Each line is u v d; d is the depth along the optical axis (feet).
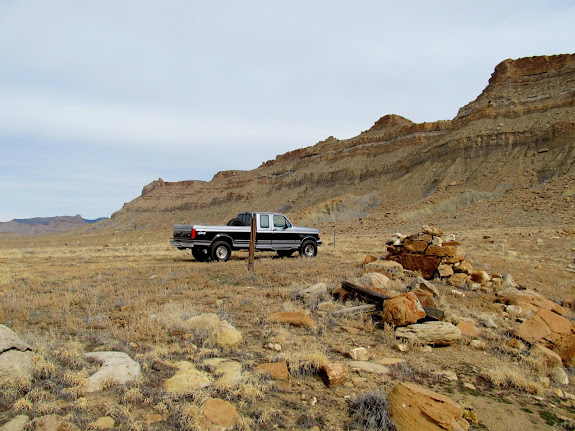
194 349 16.89
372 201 328.29
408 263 42.93
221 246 51.49
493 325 26.22
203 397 12.34
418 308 23.43
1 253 70.49
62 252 72.64
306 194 479.00
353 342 20.15
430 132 451.94
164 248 82.28
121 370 13.60
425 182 316.81
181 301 26.43
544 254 74.84
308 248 57.41
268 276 36.94
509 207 189.16
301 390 14.11
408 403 12.41
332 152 534.78
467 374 17.72
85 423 10.53
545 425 13.60
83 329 18.83
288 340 19.30
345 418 12.36
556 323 24.64
